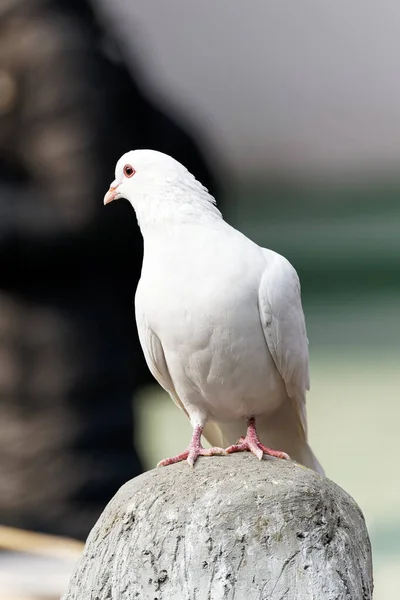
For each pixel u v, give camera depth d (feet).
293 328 22.80
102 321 39.04
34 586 26.53
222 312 21.85
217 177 42.16
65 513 38.24
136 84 39.11
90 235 37.11
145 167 23.25
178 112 42.27
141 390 43.52
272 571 18.81
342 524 19.60
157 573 19.10
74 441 38.52
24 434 38.27
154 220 22.94
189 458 21.08
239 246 22.54
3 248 36.45
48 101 36.96
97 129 37.04
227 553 18.89
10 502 38.29
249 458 21.07
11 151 37.42
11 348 38.14
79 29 37.88
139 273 39.86
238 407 23.38
